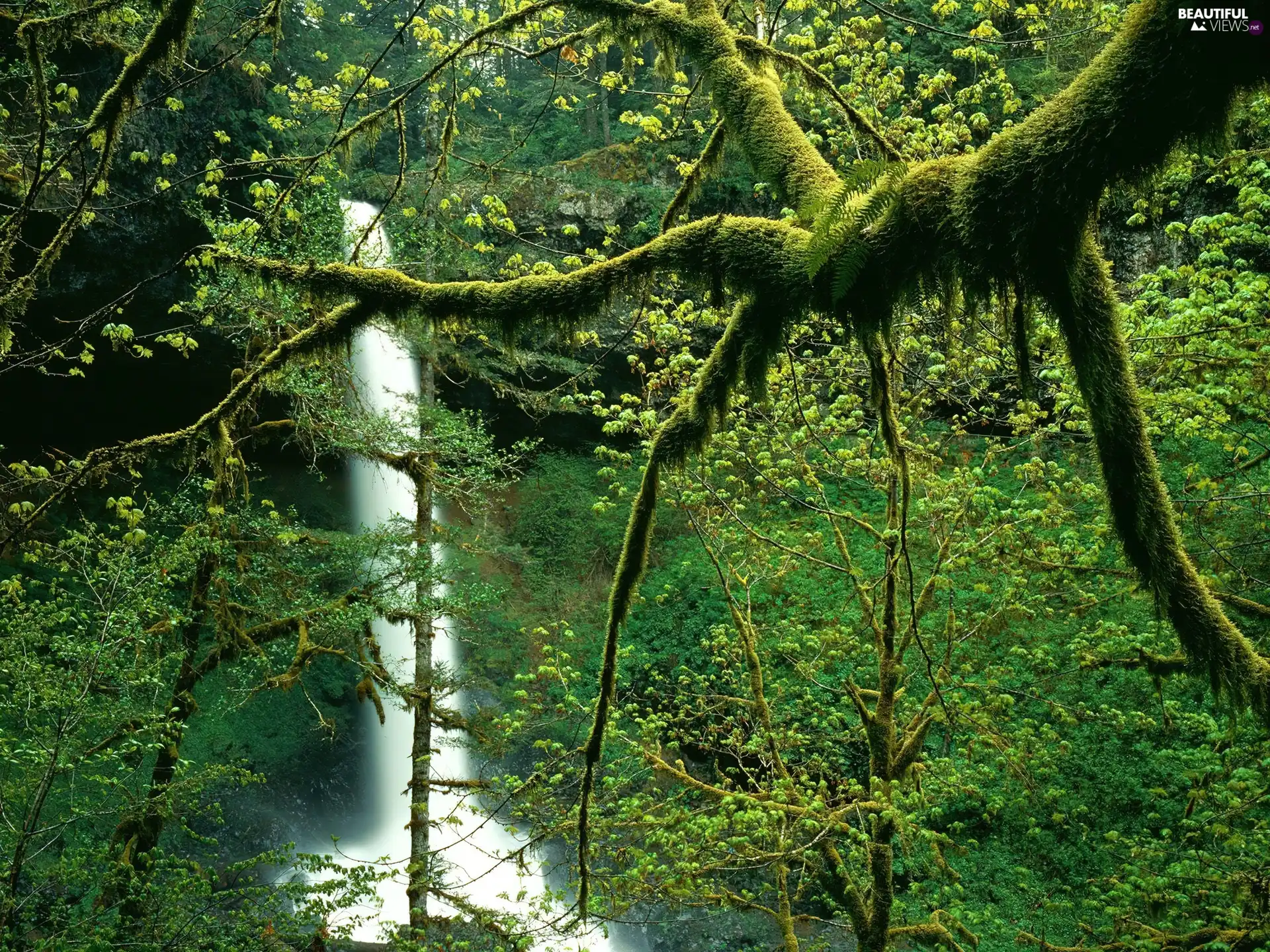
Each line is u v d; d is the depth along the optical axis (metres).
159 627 8.34
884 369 3.79
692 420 3.74
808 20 13.27
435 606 10.04
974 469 8.09
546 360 11.72
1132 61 2.14
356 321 4.01
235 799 14.13
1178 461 11.13
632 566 4.01
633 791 10.36
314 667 16.56
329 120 16.19
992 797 8.77
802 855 7.73
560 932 7.75
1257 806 7.62
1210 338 7.17
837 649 9.05
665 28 4.18
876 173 2.56
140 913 6.88
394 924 8.10
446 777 16.23
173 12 4.53
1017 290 2.61
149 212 13.73
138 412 17.23
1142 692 10.42
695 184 4.86
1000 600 8.46
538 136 22.53
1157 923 7.26
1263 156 8.16
